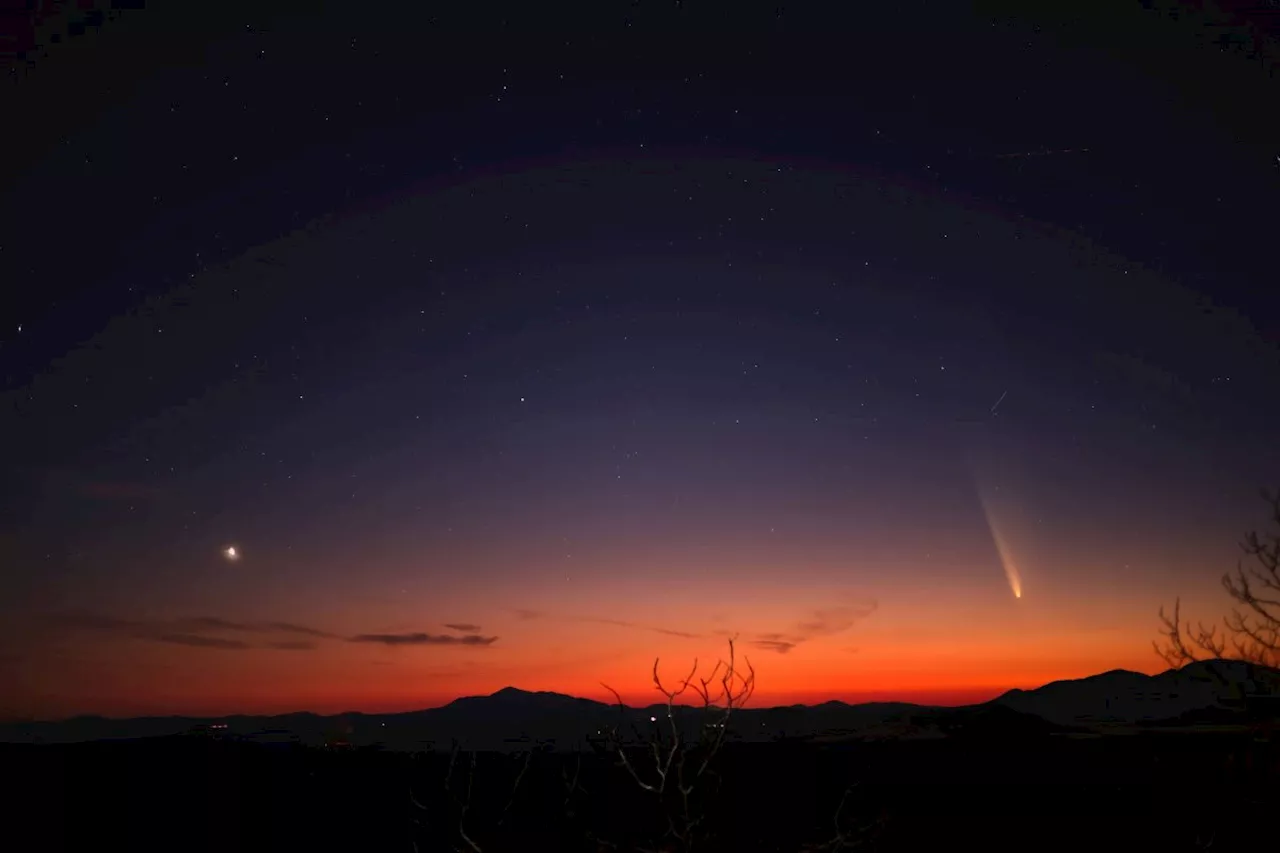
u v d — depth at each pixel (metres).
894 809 16.84
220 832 15.49
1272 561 7.62
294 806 16.95
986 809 16.98
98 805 17.11
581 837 10.57
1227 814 8.10
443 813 15.26
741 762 17.38
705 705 7.91
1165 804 9.37
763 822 12.48
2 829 15.26
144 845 14.93
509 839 10.84
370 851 13.89
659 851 8.30
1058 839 14.25
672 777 8.27
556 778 13.94
